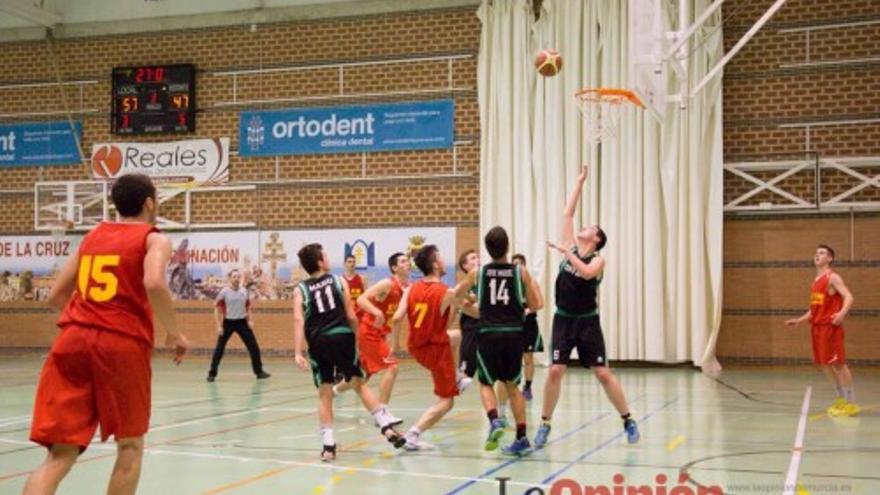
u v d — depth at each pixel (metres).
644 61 11.83
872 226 16.48
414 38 19.42
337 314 7.35
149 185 4.51
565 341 7.58
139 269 4.24
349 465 6.82
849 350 16.48
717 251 17.00
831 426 8.91
